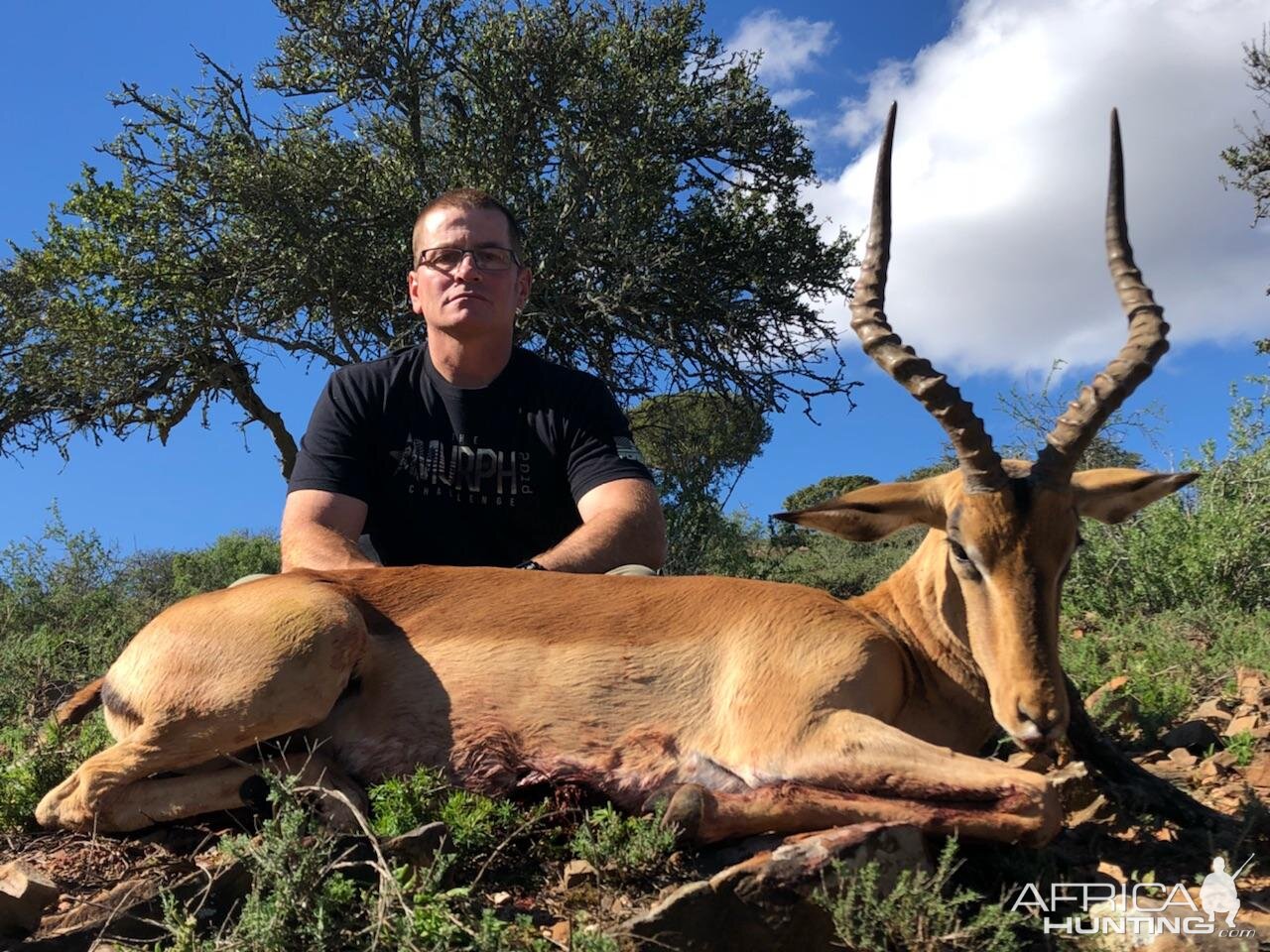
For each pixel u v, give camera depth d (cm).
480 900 98
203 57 476
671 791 112
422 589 123
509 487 155
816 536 497
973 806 102
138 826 113
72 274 489
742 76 539
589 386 159
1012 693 103
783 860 91
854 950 88
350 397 153
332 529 145
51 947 90
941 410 109
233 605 118
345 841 101
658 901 97
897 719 118
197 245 488
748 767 109
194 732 113
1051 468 109
